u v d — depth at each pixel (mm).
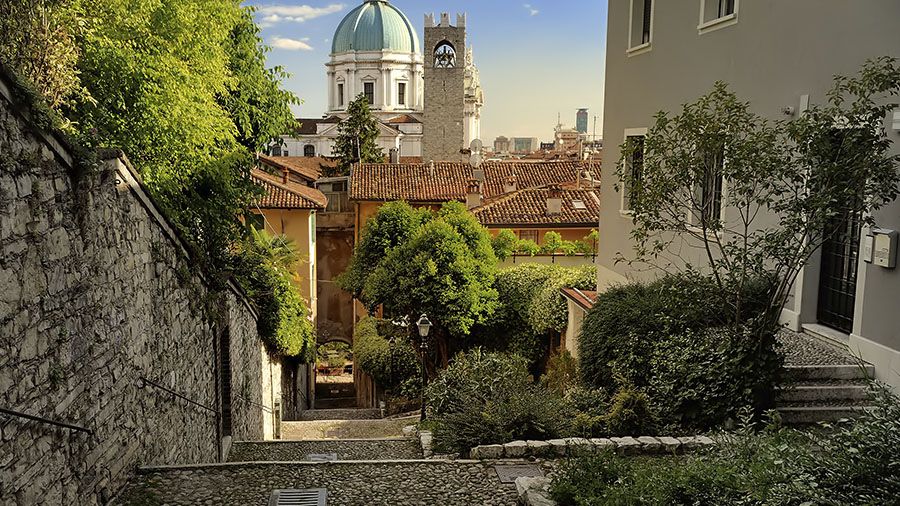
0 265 4457
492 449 7828
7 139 4566
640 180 9086
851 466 4641
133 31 9539
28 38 6129
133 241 7109
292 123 16906
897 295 8195
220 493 6648
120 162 6617
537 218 27641
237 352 12586
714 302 8898
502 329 22047
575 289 18188
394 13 82938
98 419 6070
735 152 8062
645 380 9469
